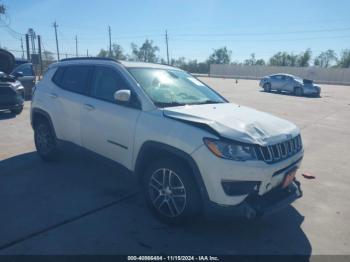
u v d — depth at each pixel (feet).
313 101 63.05
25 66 46.29
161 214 11.92
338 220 13.19
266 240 11.36
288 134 11.80
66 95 16.02
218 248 10.71
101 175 16.52
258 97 66.90
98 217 12.26
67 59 17.53
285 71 195.00
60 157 18.25
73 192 14.39
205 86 16.22
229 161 10.09
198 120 11.00
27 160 18.61
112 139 13.51
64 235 10.94
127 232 11.32
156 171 11.84
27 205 13.00
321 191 16.24
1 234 10.82
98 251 10.18
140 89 12.94
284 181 11.46
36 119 18.43
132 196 14.23
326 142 27.40
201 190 10.55
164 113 11.87
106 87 14.37
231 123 11.03
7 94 31.78
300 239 11.57
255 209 10.28
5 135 24.79
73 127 15.61
